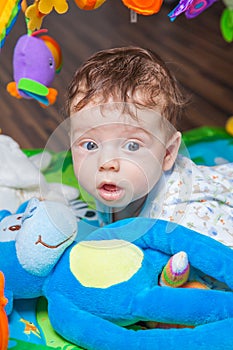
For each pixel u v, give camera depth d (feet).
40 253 3.08
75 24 8.48
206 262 3.10
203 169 3.95
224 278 3.09
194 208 3.50
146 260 3.11
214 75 7.00
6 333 2.73
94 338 2.91
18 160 4.35
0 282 2.76
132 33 8.11
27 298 3.33
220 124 6.01
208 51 7.55
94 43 7.91
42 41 4.06
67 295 3.07
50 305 3.10
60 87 6.86
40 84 3.94
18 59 3.97
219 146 5.37
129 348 2.84
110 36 8.09
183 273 3.03
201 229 3.40
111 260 3.06
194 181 3.63
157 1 3.33
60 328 3.04
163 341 2.82
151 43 7.80
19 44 3.97
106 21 8.55
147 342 2.83
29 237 3.10
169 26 8.25
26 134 6.12
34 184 4.23
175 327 3.13
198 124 6.01
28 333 3.15
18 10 3.36
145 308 2.96
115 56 3.53
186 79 6.89
